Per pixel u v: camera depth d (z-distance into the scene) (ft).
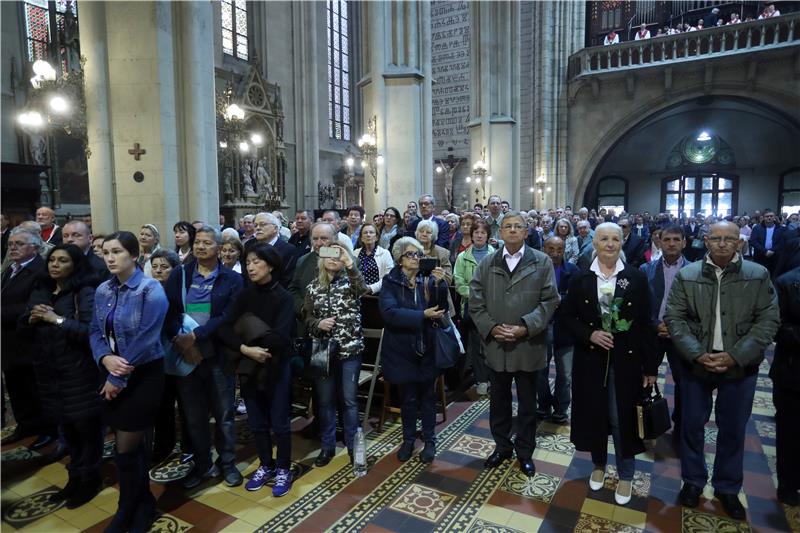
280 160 65.51
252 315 10.55
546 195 75.10
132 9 20.07
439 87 77.66
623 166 84.28
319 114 77.92
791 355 9.99
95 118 20.61
